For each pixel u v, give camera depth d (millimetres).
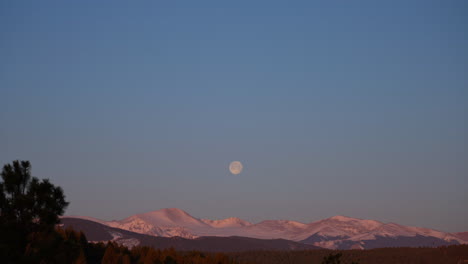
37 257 66812
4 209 67188
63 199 69938
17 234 67438
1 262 61781
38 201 67625
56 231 83875
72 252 75688
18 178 67250
